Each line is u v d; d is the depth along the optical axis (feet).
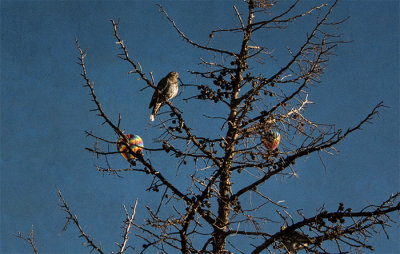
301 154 27.61
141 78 27.48
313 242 26.76
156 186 27.68
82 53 26.04
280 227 27.35
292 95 29.86
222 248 27.71
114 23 25.79
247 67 31.76
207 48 32.48
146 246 25.99
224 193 29.43
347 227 26.16
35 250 25.67
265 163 28.02
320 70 29.27
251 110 29.40
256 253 27.61
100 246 26.45
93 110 26.91
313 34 28.81
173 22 32.37
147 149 28.04
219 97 30.76
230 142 28.19
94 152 27.32
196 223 26.16
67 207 26.89
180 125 28.17
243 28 32.07
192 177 26.58
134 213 26.91
